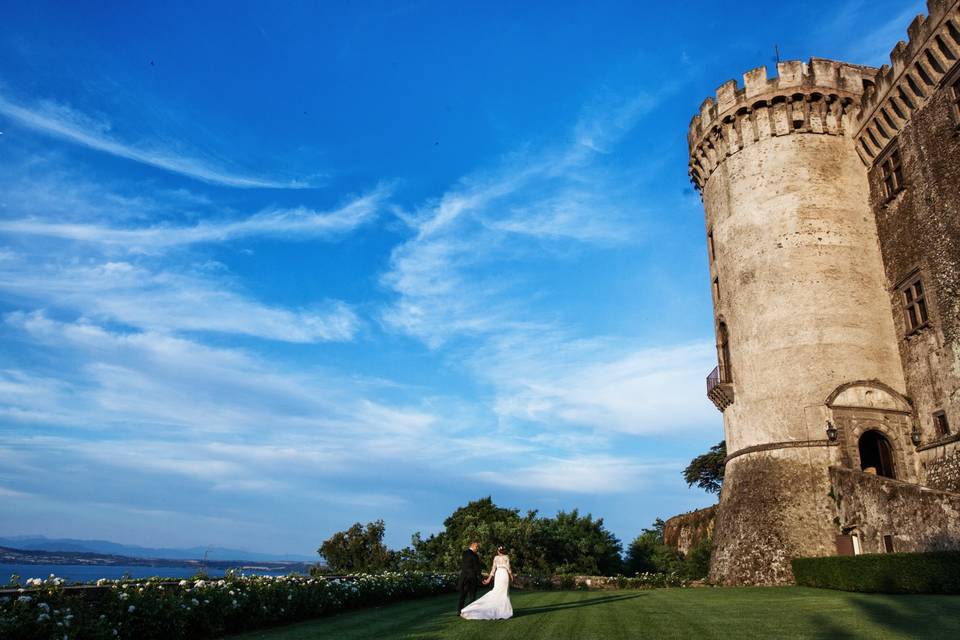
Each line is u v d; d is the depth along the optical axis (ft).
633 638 34.09
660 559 138.31
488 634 37.19
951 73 75.56
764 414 86.12
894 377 83.87
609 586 91.35
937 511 61.82
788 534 78.38
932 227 79.05
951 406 75.00
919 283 81.56
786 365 85.30
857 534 73.05
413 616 50.16
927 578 52.90
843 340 84.28
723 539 87.30
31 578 32.73
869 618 39.01
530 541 129.08
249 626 42.32
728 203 97.55
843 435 80.23
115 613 33.47
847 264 87.61
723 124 99.25
